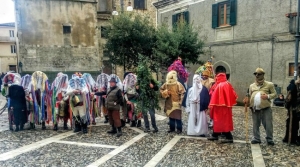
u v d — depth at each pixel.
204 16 16.94
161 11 20.64
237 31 15.07
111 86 7.51
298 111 6.13
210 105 6.55
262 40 13.90
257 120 6.40
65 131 8.09
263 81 6.34
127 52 16.88
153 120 7.79
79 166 5.07
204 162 5.20
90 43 21.80
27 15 19.59
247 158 5.38
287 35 12.88
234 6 15.00
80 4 21.30
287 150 5.87
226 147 6.17
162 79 17.86
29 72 19.72
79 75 8.95
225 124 6.43
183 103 7.53
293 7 12.61
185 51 14.63
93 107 8.98
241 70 15.00
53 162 5.31
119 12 17.56
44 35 20.17
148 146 6.35
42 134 7.70
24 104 8.20
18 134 7.71
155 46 16.47
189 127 7.37
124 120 8.53
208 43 16.72
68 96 8.00
